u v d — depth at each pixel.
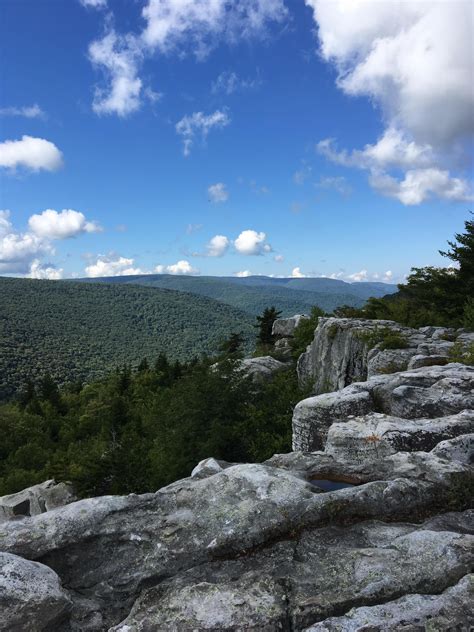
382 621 3.24
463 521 4.81
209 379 24.97
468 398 8.52
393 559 4.08
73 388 110.75
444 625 3.07
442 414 8.49
